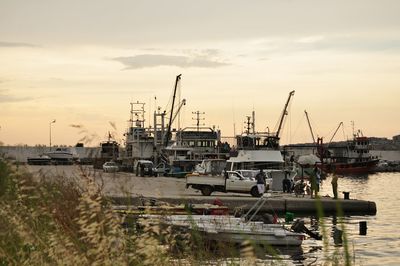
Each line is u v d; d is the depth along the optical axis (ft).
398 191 238.68
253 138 262.26
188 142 333.42
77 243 22.16
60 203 25.23
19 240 24.17
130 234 21.80
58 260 21.39
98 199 21.03
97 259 20.36
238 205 121.39
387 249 72.84
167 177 276.82
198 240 27.96
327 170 423.23
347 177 414.21
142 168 271.69
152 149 363.76
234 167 208.74
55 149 341.62
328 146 493.77
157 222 22.41
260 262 20.95
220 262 26.35
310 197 135.74
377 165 508.53
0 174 24.80
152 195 89.61
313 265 54.85
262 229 65.98
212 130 339.98
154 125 362.12
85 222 20.57
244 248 18.48
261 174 147.74
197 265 25.70
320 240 74.64
